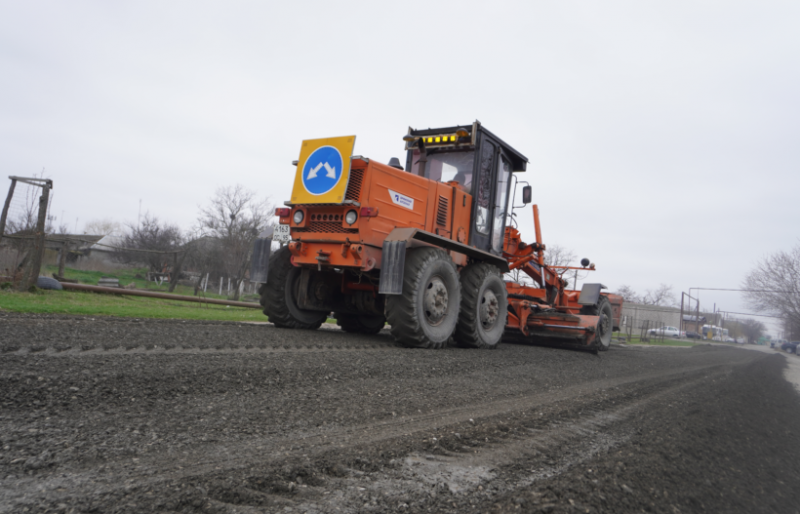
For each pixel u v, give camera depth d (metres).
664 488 2.11
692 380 6.44
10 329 4.02
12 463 1.73
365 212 5.65
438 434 2.60
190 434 2.21
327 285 6.97
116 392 2.69
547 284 10.67
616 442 2.77
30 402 2.38
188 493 1.61
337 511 1.60
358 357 4.48
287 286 6.63
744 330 109.69
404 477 1.96
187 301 12.00
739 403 4.93
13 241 9.56
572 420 3.24
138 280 22.94
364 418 2.77
